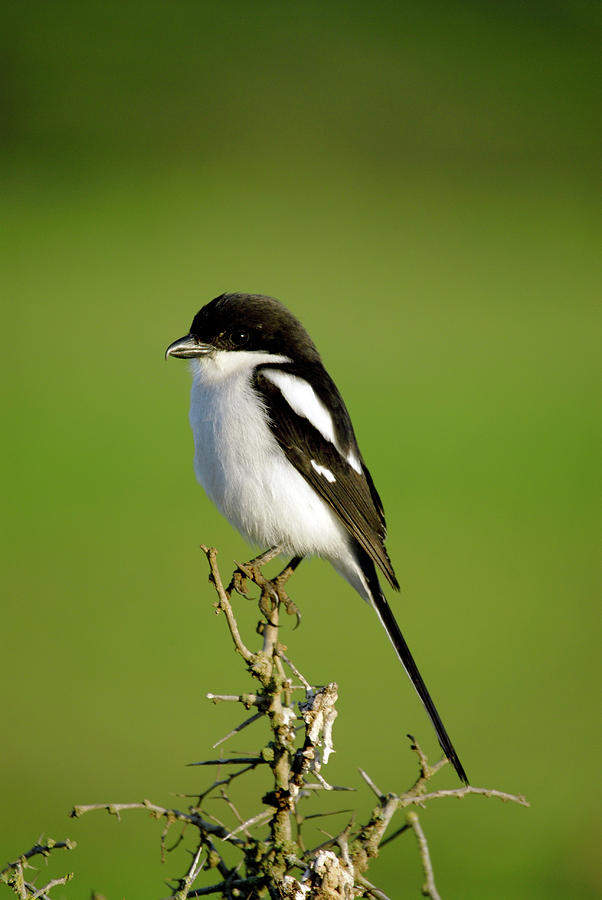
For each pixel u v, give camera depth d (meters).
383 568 5.64
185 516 13.94
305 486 5.61
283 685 3.61
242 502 5.64
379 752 9.48
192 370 6.01
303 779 3.62
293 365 5.86
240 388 5.68
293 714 3.64
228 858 7.90
